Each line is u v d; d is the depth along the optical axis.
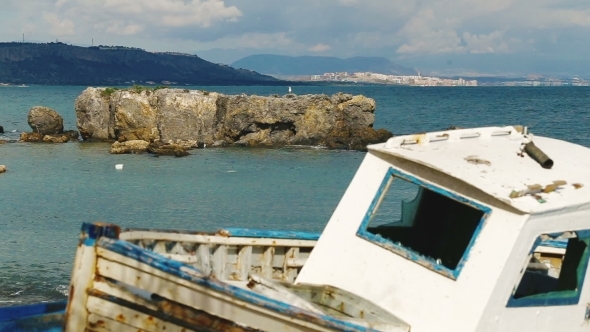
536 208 7.61
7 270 18.75
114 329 7.34
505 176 8.29
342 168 38.75
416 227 8.79
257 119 48.56
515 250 7.61
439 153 8.89
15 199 28.62
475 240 7.86
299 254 10.91
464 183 8.06
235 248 10.37
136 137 47.72
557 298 8.20
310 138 48.81
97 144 48.78
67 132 52.88
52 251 20.81
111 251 7.16
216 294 7.28
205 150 46.22
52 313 9.75
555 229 7.88
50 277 18.30
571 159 9.25
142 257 7.15
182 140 47.34
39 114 51.66
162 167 38.44
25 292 17.06
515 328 7.90
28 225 24.08
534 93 170.88
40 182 32.94
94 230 7.21
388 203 8.88
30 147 46.69
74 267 7.25
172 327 7.39
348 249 8.81
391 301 8.23
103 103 50.56
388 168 8.84
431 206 8.66
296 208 27.89
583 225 8.12
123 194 30.31
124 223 24.75
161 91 48.34
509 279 7.66
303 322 7.46
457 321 7.69
